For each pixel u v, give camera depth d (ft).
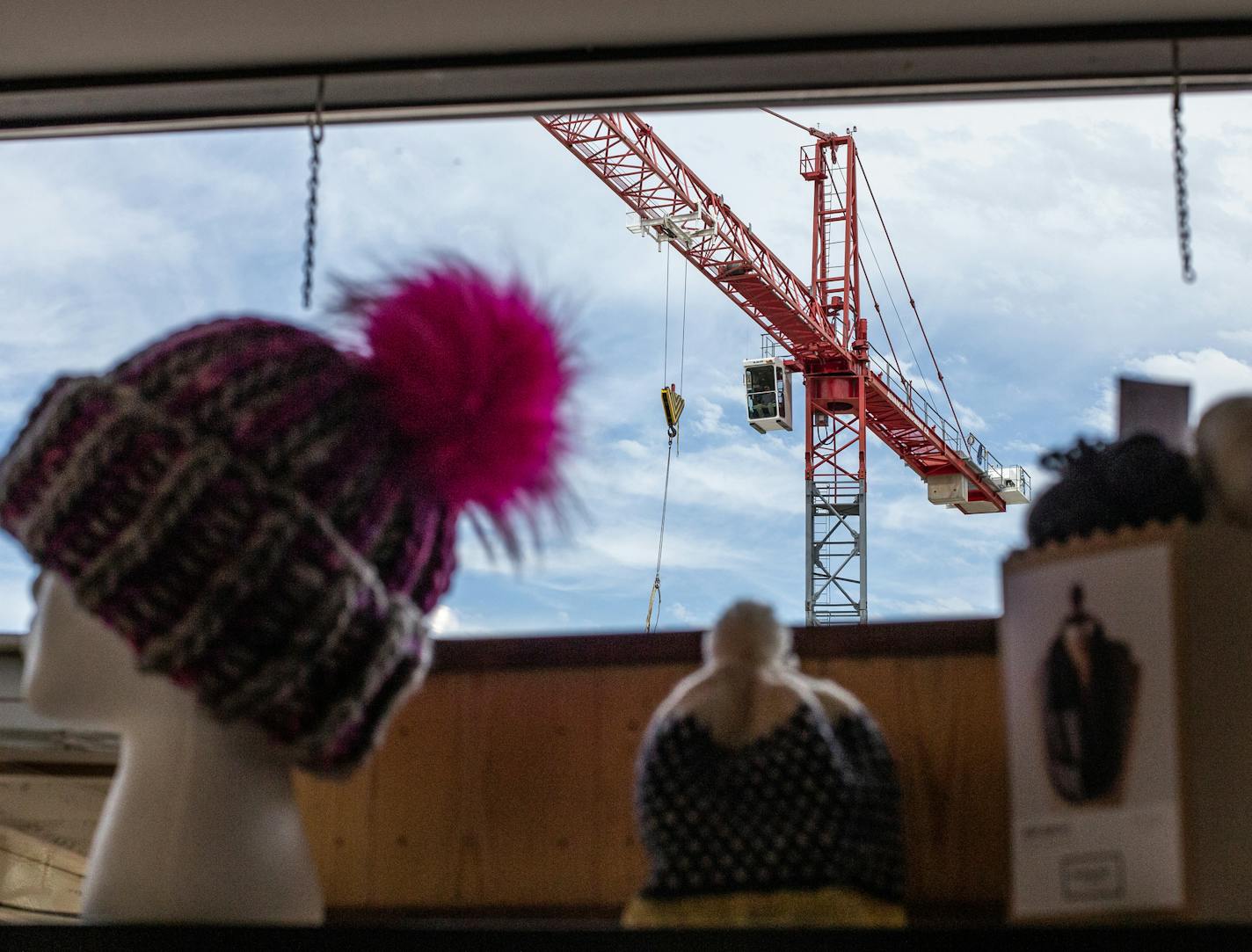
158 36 6.28
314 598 4.45
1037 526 4.98
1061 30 5.87
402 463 4.84
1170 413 5.17
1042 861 4.41
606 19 5.99
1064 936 4.04
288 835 4.82
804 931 4.21
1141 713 4.25
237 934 4.44
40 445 4.58
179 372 4.61
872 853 4.69
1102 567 4.48
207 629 4.37
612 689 6.00
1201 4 5.68
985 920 5.40
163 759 4.70
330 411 4.66
